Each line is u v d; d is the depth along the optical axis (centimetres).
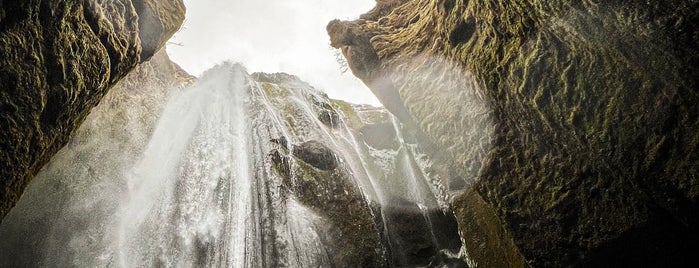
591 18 428
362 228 830
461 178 785
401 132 1115
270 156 941
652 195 461
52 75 409
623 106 445
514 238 614
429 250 889
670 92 407
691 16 361
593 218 522
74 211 729
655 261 511
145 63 994
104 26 461
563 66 483
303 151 983
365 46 873
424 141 873
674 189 438
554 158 542
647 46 402
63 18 398
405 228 927
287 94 1287
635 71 423
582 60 462
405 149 1076
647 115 430
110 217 770
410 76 759
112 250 729
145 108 988
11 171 412
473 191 751
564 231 554
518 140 580
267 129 1039
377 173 1072
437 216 905
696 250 482
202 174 909
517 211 604
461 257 835
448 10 651
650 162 445
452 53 655
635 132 446
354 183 945
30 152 432
